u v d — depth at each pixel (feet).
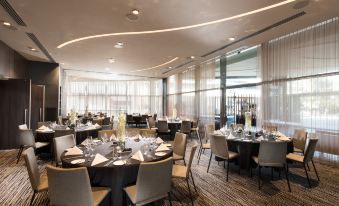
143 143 11.25
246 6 11.26
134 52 20.94
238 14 12.25
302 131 14.62
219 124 26.48
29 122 19.88
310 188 11.37
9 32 15.43
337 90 14.46
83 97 46.26
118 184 7.89
